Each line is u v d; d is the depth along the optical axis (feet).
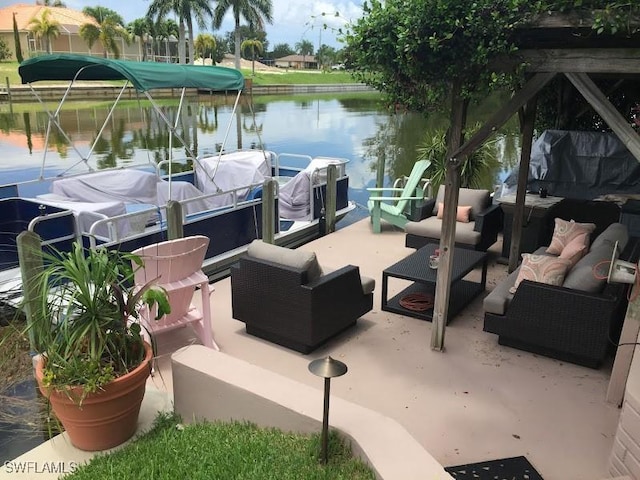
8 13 137.80
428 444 9.50
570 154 23.39
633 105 23.17
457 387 11.37
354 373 11.96
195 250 12.48
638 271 9.67
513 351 12.94
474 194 20.68
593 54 9.52
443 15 9.34
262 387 8.50
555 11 8.91
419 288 16.81
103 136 59.67
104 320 8.71
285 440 8.00
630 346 10.21
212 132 63.98
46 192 22.13
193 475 7.63
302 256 12.60
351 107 98.07
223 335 13.92
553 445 9.48
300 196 24.29
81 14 146.41
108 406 8.55
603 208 19.92
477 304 15.84
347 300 13.48
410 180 24.27
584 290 11.96
